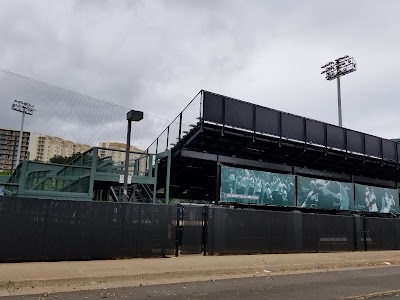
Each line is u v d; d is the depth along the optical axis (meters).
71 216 12.87
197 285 10.09
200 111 21.53
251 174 24.28
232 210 16.53
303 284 10.64
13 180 24.20
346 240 20.56
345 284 10.75
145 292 8.91
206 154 23.19
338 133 28.16
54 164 19.02
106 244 13.39
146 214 14.32
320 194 27.59
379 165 31.45
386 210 32.12
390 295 8.99
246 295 8.79
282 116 25.00
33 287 9.12
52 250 12.44
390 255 19.62
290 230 18.33
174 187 30.61
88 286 9.48
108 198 24.45
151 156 21.31
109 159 20.80
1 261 11.67
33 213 12.24
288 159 27.88
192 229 15.48
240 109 23.03
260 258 15.53
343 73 45.75
